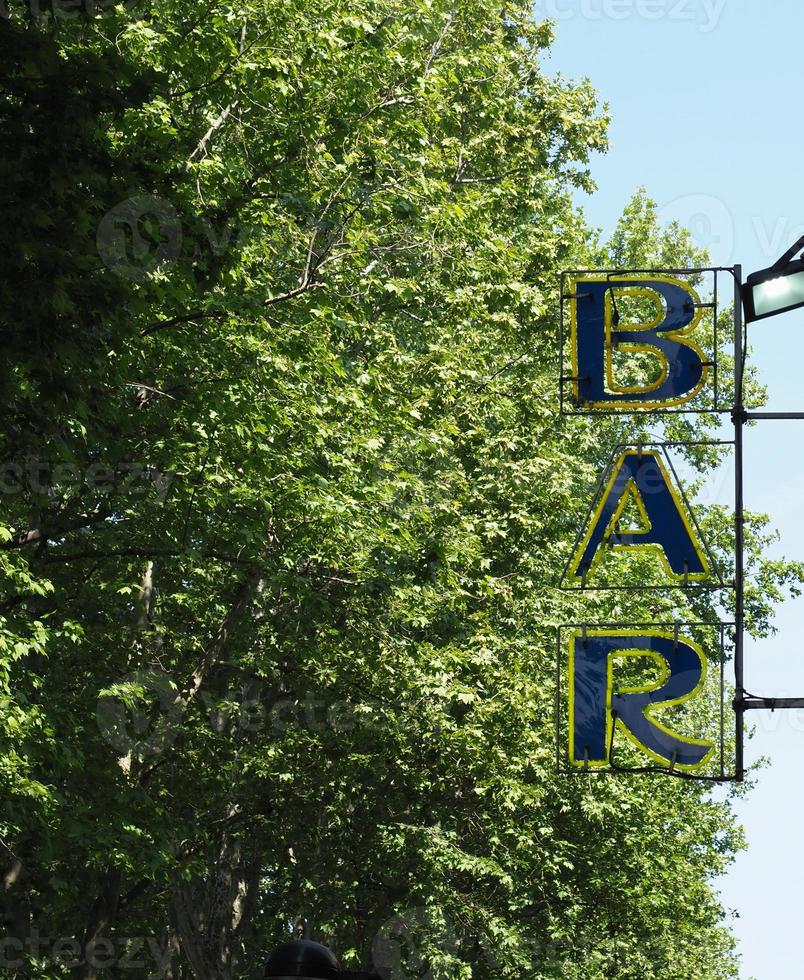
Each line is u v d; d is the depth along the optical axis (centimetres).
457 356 2747
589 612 2864
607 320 1554
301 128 2131
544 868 2717
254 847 2998
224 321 2038
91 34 1872
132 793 2106
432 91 2291
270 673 2631
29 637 1939
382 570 2458
